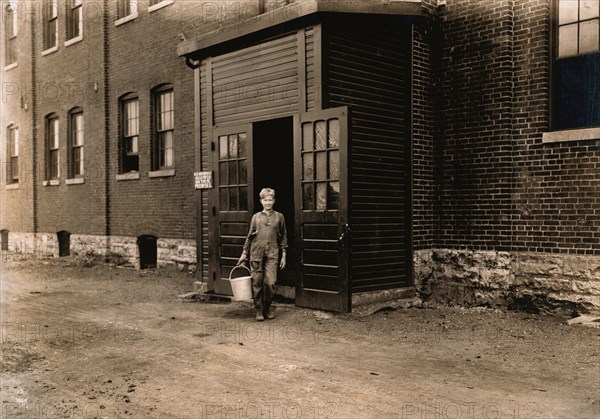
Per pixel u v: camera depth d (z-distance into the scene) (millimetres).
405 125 9492
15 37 20969
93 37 16641
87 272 14703
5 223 21531
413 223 9484
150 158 14812
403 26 9438
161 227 14453
